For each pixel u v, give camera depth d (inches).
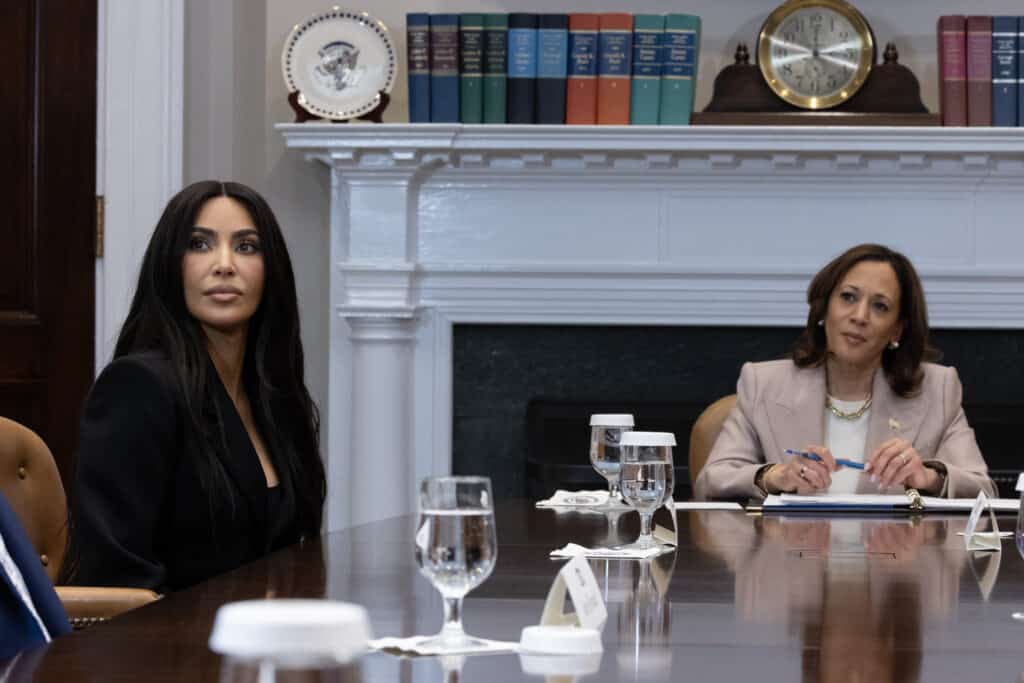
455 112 179.5
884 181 183.9
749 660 46.8
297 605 23.3
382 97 181.2
